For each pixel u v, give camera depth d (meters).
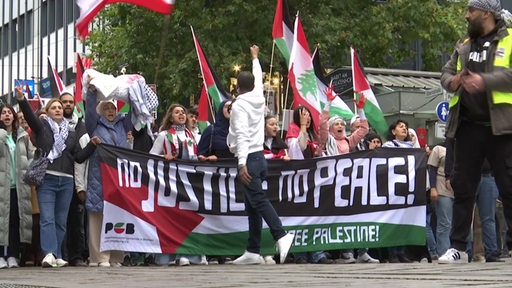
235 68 26.08
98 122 11.66
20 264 12.80
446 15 28.94
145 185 11.44
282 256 10.45
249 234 11.03
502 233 14.60
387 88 28.77
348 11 28.34
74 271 9.17
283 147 12.38
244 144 10.43
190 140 12.04
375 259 13.21
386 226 12.45
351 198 12.34
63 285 6.00
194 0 26.92
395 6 28.34
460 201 8.53
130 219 11.32
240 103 10.48
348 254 12.77
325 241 12.23
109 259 11.48
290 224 12.09
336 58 28.42
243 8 26.69
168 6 13.20
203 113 16.25
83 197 11.83
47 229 11.08
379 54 29.69
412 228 12.55
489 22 8.23
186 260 11.48
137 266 11.03
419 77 30.22
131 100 11.82
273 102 21.28
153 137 12.50
